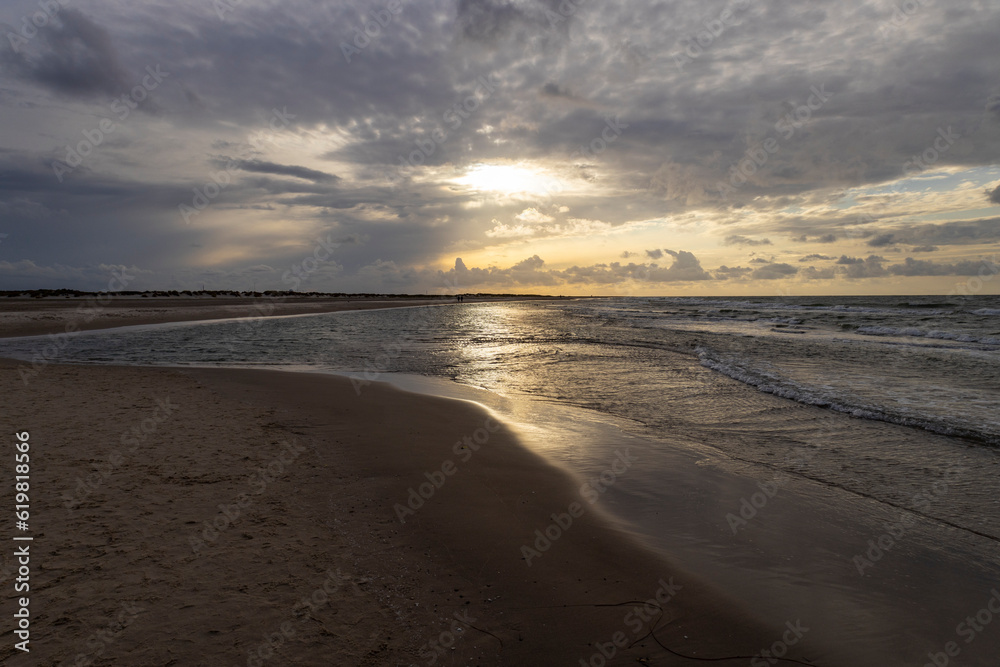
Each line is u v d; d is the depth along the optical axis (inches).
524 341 838.5
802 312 1667.1
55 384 387.9
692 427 307.6
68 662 97.2
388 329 1137.4
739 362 553.9
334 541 154.8
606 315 1771.7
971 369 505.0
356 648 107.4
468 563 146.4
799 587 140.3
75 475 197.3
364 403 355.9
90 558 135.8
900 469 235.5
